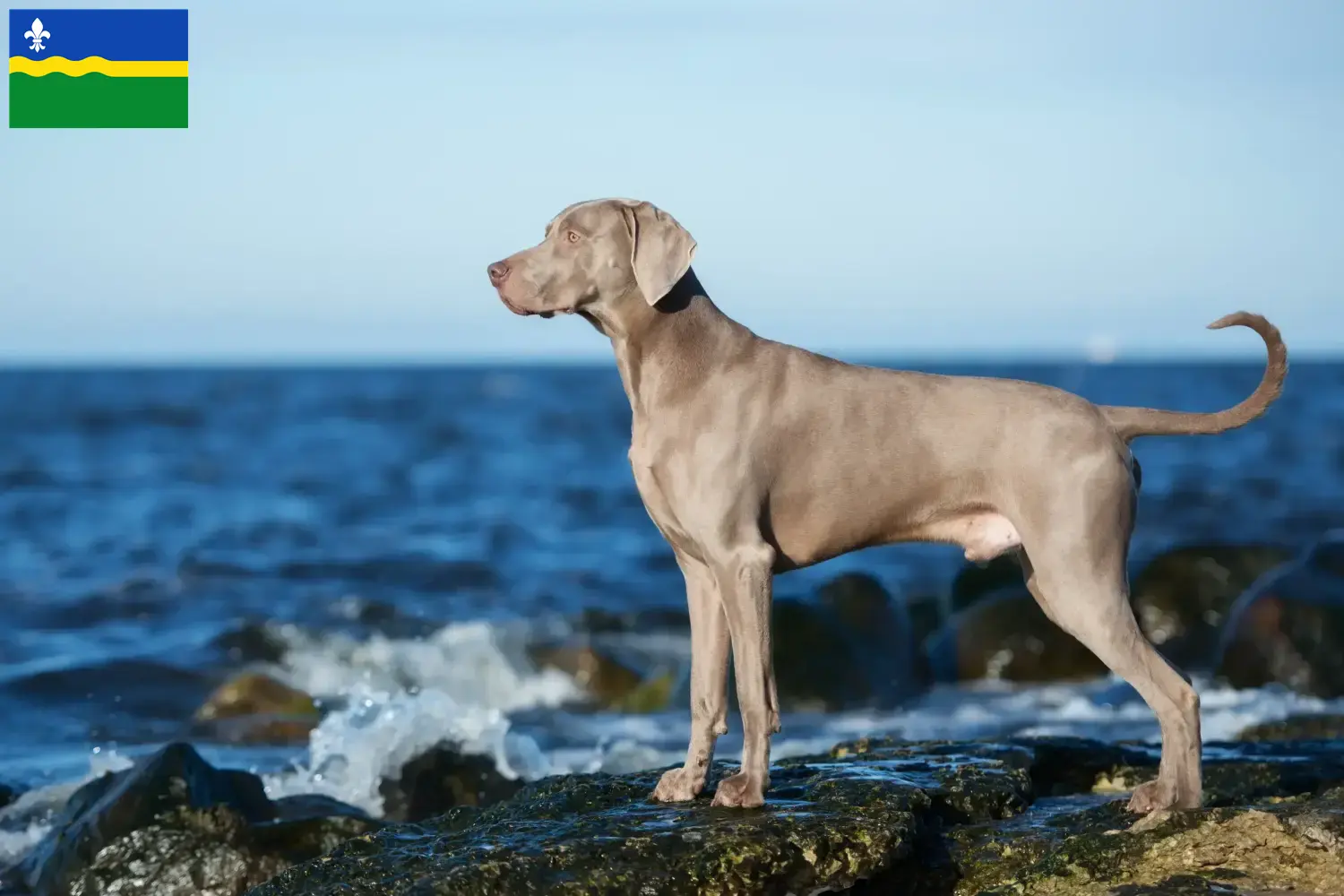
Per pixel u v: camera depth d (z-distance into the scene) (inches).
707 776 243.1
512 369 7273.6
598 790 254.2
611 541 1001.5
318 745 423.5
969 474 232.4
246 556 913.5
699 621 242.2
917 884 225.5
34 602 741.3
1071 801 272.4
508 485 1343.5
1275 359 230.8
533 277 236.2
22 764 447.5
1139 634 227.5
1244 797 281.6
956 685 568.4
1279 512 1067.9
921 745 316.8
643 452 235.8
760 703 229.5
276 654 592.4
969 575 653.3
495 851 213.0
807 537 236.7
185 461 1529.3
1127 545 230.5
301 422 2162.9
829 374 237.6
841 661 537.6
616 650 598.9
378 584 816.3
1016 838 233.1
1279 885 204.4
